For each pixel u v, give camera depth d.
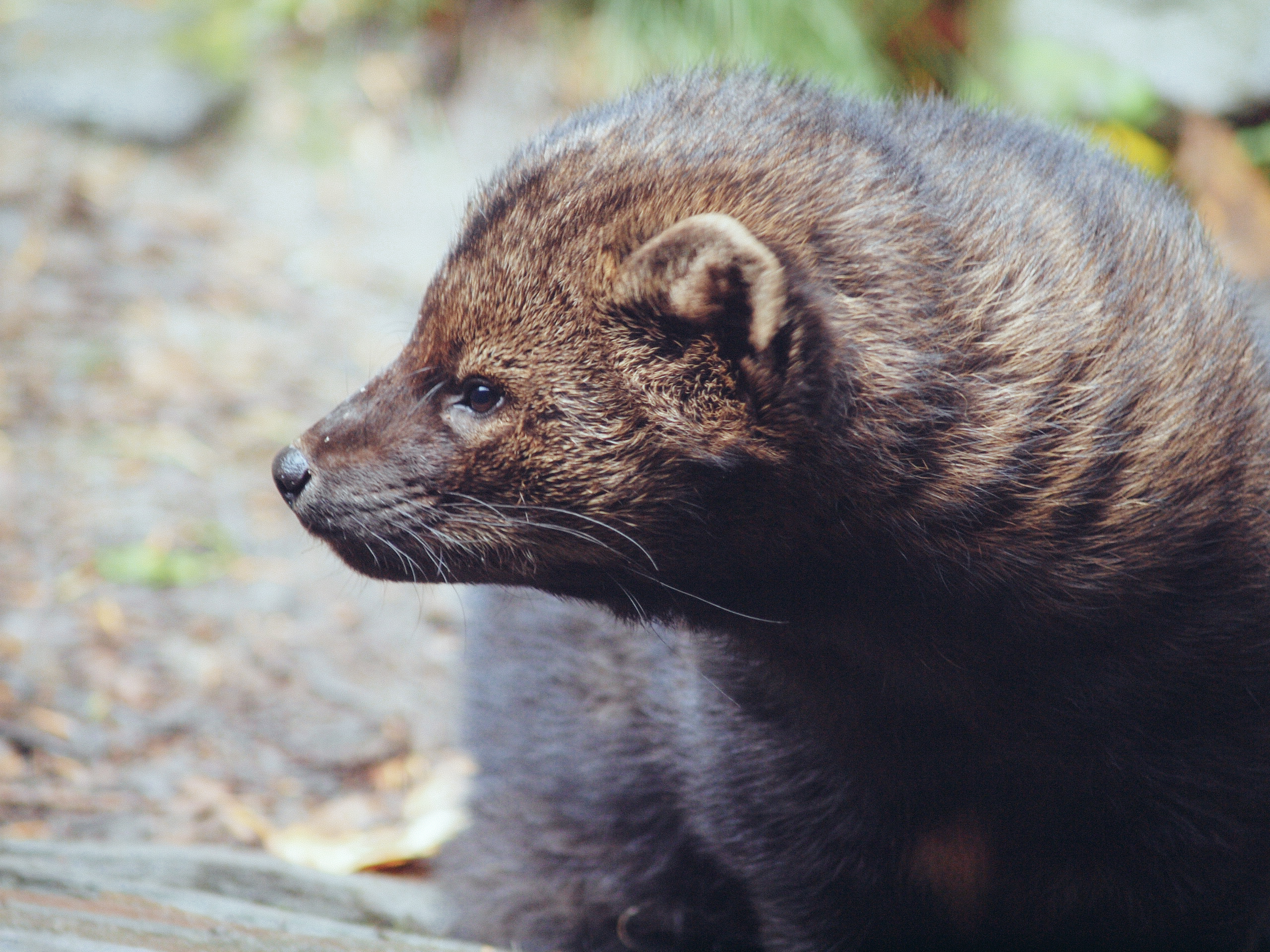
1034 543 4.71
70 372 13.48
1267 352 5.43
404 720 9.45
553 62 18.55
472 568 5.06
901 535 4.75
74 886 5.50
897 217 4.71
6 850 6.58
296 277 16.39
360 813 8.52
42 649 9.49
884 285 4.62
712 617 5.18
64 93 18.08
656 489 4.77
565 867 7.19
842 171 4.80
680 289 4.55
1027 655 4.90
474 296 4.88
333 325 15.48
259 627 10.23
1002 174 5.06
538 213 4.83
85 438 12.46
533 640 7.16
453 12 19.05
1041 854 5.39
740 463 4.64
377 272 16.75
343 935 5.35
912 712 5.21
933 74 17.22
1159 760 5.00
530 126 18.36
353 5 19.23
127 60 18.53
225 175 18.09
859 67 16.91
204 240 16.80
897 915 5.76
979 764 5.25
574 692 6.94
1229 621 4.82
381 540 5.04
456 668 9.38
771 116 4.99
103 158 17.83
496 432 4.86
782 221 4.69
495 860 7.45
